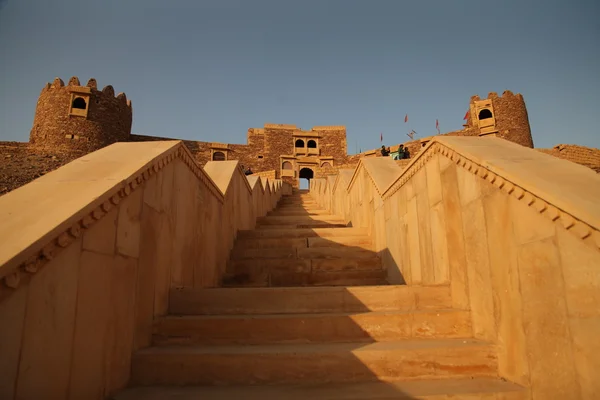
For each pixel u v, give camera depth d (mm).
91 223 2225
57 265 1937
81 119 31094
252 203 9266
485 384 2564
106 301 2393
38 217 1998
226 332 3082
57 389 1900
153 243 3148
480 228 3154
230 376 2646
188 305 3482
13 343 1633
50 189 2404
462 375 2752
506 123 34469
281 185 19953
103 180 2555
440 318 3246
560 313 2211
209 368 2656
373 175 6652
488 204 3031
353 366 2695
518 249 2623
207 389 2520
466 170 3398
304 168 43938
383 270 5762
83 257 2164
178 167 3791
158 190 3270
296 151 45500
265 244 6699
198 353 2688
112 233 2490
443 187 3883
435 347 2787
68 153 30125
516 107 34688
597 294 1955
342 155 46125
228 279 5578
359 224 7891
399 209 5238
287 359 2680
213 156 40844
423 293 3662
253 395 2391
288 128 45719
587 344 2010
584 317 2035
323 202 14914
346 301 3596
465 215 3420
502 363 2748
